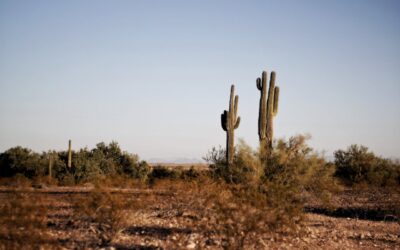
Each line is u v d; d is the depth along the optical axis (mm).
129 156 35625
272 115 18094
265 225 9789
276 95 18219
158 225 11641
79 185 28266
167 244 9664
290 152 15398
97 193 10078
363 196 21438
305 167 15031
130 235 10445
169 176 30844
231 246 9094
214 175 17625
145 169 34812
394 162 31688
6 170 33125
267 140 17875
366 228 13539
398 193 22969
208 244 9742
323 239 11305
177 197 14695
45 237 8844
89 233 10281
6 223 8242
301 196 14484
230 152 18656
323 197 15297
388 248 10883
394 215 15742
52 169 32375
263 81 18125
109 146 36156
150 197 13000
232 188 11484
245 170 15156
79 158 32406
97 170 31531
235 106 19094
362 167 30578
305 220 13727
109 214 9922
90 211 10047
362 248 10750
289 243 10445
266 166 15086
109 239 9664
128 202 10172
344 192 23734
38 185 24672
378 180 29031
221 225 9828
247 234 9680
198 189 13953
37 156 33812
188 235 10445
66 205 14484
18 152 33625
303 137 15547
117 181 15680
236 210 9188
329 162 16875
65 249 8859
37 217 8805
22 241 8227
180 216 12836
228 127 18797
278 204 9992
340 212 16594
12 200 8797
